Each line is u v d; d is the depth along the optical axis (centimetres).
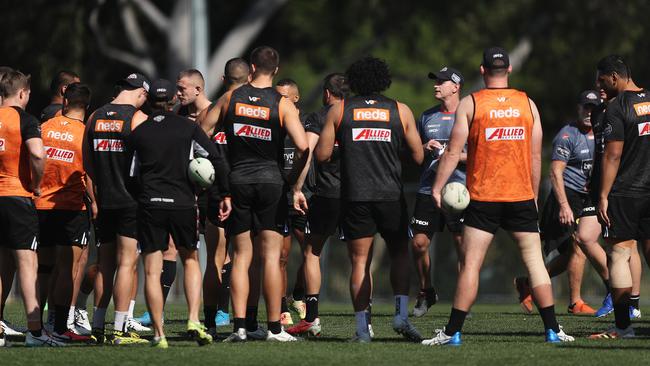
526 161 3334
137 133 3388
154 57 11700
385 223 3472
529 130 3328
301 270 4578
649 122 3553
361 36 12238
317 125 4028
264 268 3522
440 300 8650
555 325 3472
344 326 4259
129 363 3003
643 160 3566
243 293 3528
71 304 3919
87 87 3841
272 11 11006
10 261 3822
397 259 3553
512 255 8606
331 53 12150
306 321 3859
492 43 12025
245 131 3469
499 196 3328
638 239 3647
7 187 3497
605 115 3569
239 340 3516
